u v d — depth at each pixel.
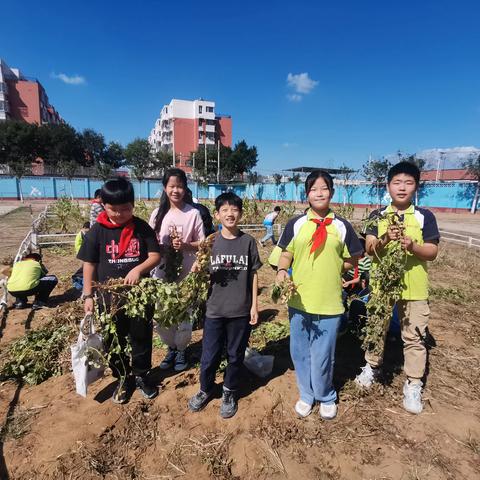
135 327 2.94
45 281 5.53
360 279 4.50
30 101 68.19
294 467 2.50
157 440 2.71
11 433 2.73
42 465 2.46
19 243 11.28
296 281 2.88
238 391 3.30
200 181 51.41
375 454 2.62
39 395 3.21
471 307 5.74
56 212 14.31
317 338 2.86
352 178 38.47
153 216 3.70
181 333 3.48
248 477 2.43
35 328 4.77
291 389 3.32
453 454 2.64
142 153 69.50
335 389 3.34
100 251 2.94
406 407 3.06
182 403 3.09
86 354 2.78
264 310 5.38
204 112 82.88
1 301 5.51
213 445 2.67
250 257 2.94
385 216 3.12
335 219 2.82
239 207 2.92
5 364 3.59
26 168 45.69
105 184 2.78
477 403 3.21
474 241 13.49
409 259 3.00
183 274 3.61
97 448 2.61
